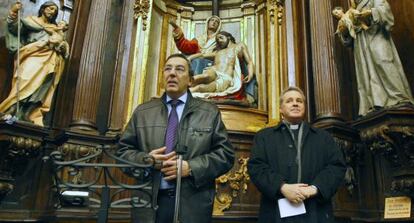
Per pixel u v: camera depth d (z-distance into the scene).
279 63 4.41
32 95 3.43
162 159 1.88
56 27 3.74
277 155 2.29
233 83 4.46
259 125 4.16
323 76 3.85
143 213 1.78
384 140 3.09
